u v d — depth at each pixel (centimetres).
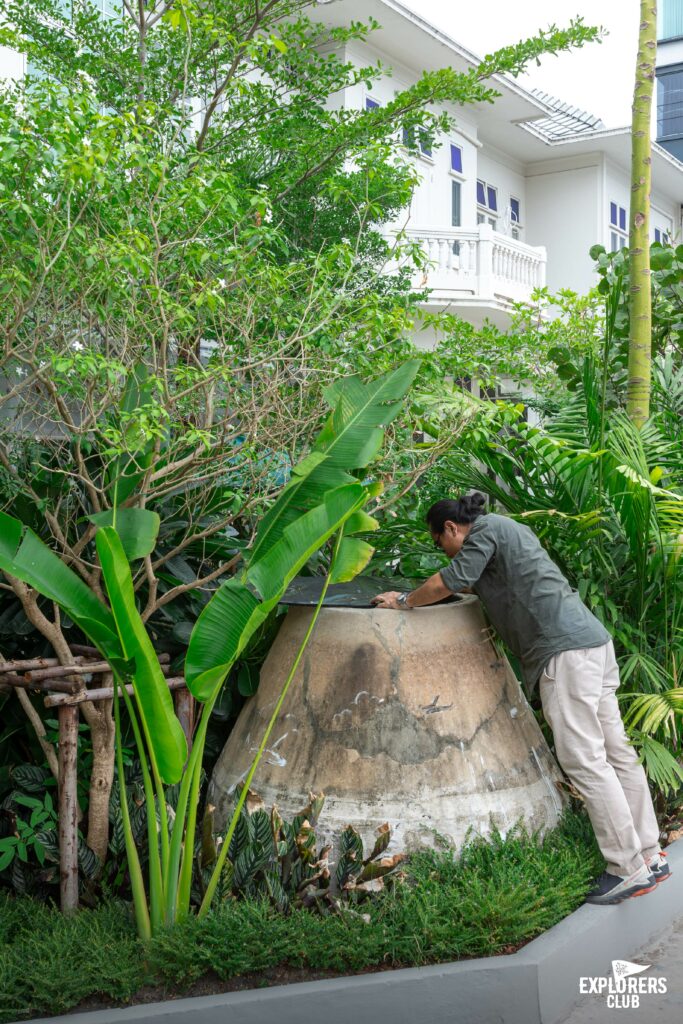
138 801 419
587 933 381
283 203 830
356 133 789
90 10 780
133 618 316
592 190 2252
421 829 395
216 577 460
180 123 469
